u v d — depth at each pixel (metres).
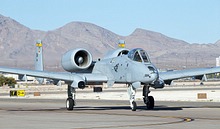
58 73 47.28
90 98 87.88
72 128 30.22
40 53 62.34
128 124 32.28
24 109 51.34
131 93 45.31
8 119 37.03
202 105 55.06
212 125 31.19
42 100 79.06
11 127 31.12
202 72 46.19
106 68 48.06
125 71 45.31
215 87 162.88
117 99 80.50
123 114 41.09
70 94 48.81
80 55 48.97
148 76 42.72
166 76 45.81
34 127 30.98
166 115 39.41
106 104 61.72
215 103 59.97
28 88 197.88
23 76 46.16
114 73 46.88
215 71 46.34
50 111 47.19
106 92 126.19
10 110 49.41
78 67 47.66
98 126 31.25
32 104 64.25
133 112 43.53
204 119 35.41
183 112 42.75
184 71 46.72
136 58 44.94
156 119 35.72
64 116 39.69
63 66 49.28
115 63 46.97
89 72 50.16
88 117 38.34
